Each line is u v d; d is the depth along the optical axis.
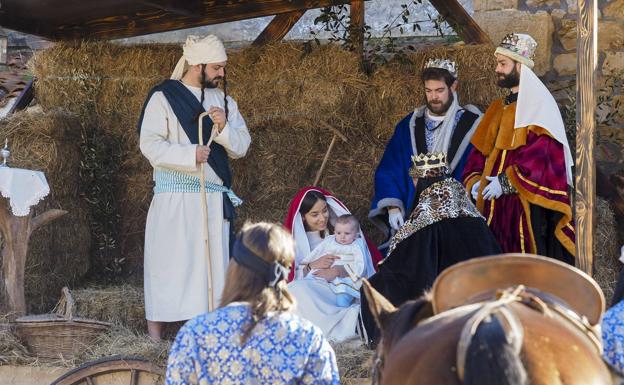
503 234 5.99
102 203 7.84
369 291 3.26
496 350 2.33
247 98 7.56
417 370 2.52
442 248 5.20
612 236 6.86
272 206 7.61
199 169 6.26
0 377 5.88
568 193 5.94
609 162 8.05
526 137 6.00
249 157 7.61
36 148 7.13
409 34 9.20
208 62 6.39
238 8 7.89
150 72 7.80
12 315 6.17
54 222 7.23
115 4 7.64
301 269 6.28
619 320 3.15
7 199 6.18
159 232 6.31
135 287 7.25
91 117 7.84
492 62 7.25
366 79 7.44
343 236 6.22
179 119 6.37
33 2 7.48
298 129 7.54
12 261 6.23
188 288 6.26
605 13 8.12
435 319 2.73
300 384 3.20
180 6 7.61
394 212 6.57
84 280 7.82
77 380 5.32
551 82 8.22
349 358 5.33
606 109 8.07
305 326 3.22
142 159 7.85
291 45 7.55
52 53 7.94
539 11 8.25
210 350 3.15
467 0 9.22
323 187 7.55
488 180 6.11
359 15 7.57
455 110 6.70
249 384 3.12
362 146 7.49
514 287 2.94
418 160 5.42
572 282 2.97
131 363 5.33
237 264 3.23
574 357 2.48
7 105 9.00
